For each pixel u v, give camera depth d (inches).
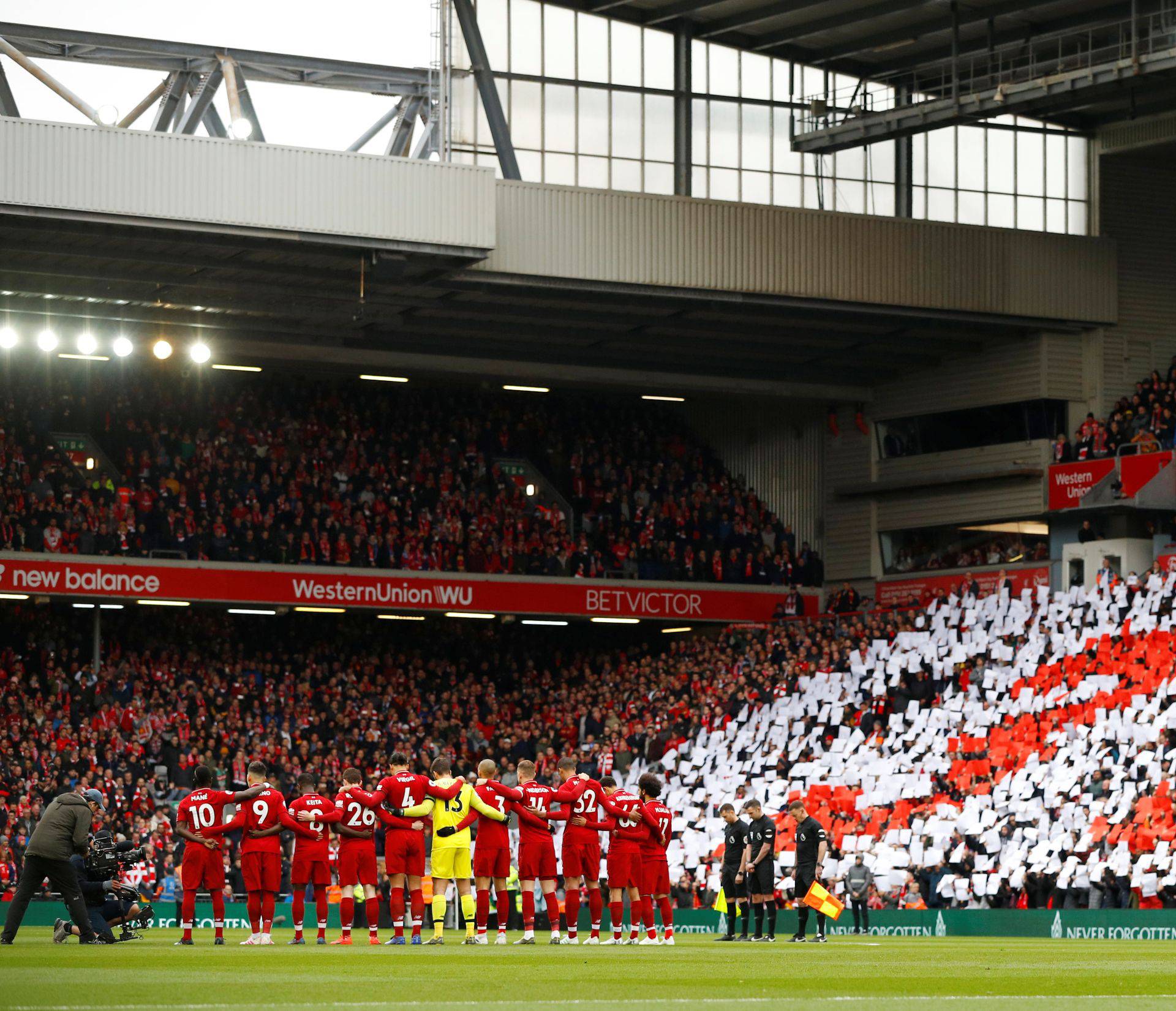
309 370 2049.7
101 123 1598.2
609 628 2272.4
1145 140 1963.6
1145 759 1357.0
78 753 1710.1
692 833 1621.6
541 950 833.5
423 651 2150.6
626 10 1833.2
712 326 1940.2
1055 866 1315.2
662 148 1843.0
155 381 2055.9
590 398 2300.7
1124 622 1598.2
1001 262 1905.8
